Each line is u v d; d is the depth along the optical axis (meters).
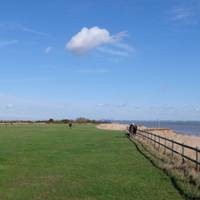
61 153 34.34
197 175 17.47
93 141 51.34
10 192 16.23
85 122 196.50
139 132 58.53
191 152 31.86
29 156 31.75
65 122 195.12
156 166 23.52
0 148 40.22
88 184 17.89
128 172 21.45
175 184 16.75
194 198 13.80
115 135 68.25
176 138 65.94
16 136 64.81
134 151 35.12
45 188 17.06
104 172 21.78
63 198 14.93
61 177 20.20
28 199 14.80
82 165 25.33
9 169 23.64
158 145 34.84
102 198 14.71
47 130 92.88
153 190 15.92
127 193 15.52
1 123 184.00
